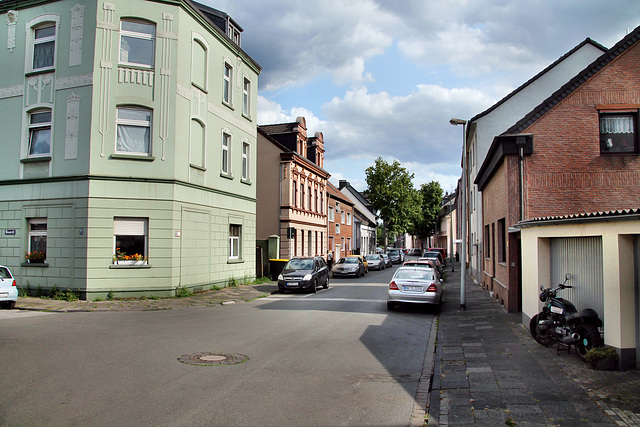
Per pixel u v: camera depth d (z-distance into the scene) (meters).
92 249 15.70
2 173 17.22
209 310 14.48
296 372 7.32
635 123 13.90
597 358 7.32
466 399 6.20
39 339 9.23
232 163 21.61
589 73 13.92
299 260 21.86
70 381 6.37
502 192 15.00
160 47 16.88
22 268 16.58
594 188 13.68
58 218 16.14
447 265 52.53
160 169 16.64
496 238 17.31
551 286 9.92
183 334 10.16
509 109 24.09
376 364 8.11
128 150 16.44
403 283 14.98
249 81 23.72
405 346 9.76
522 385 6.73
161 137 16.72
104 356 7.88
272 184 32.22
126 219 16.27
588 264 8.52
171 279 16.59
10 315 12.81
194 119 18.39
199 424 4.96
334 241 46.19
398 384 6.93
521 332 10.81
